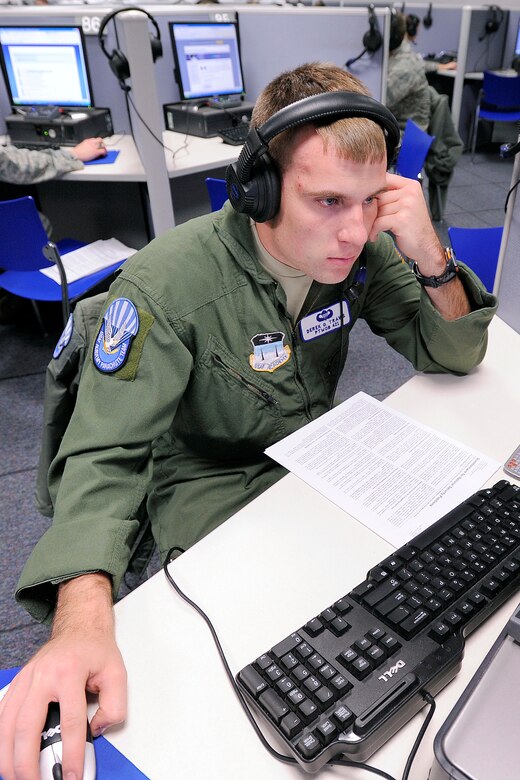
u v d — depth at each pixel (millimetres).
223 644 509
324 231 629
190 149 2182
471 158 4395
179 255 755
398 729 438
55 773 405
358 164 588
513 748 347
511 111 4051
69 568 556
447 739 354
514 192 970
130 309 716
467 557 541
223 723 451
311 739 408
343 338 892
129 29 1628
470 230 1314
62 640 492
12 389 2082
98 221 2533
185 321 745
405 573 529
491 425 773
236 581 567
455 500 645
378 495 659
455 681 468
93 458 652
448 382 877
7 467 1731
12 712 438
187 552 603
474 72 4129
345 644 472
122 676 480
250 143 606
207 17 2385
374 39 2279
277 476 890
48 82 2277
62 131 2207
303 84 614
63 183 2426
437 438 745
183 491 870
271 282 761
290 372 826
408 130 2279
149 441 696
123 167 1969
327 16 2299
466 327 824
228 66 2477
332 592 550
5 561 1426
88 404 690
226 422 831
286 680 446
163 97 2477
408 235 775
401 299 922
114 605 553
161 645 512
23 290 1830
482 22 3914
